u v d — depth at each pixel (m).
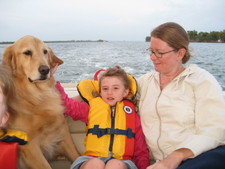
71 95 2.66
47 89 2.15
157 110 1.93
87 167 1.70
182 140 1.78
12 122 1.77
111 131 1.96
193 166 1.42
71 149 2.24
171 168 1.48
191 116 1.82
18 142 1.59
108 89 2.12
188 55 2.05
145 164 1.97
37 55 2.15
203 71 1.92
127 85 2.20
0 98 1.41
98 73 2.53
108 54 20.02
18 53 2.13
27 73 2.09
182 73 1.93
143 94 2.15
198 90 1.83
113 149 1.92
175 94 1.89
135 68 9.73
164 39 1.83
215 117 1.68
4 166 1.48
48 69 2.11
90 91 2.31
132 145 1.98
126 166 1.81
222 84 6.71
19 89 2.04
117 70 2.20
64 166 2.41
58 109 2.09
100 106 2.10
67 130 2.27
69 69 9.29
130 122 2.04
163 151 1.87
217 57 13.81
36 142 1.99
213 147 1.58
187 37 1.94
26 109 1.94
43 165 1.94
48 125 2.05
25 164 1.99
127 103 2.18
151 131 1.96
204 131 1.65
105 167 1.73
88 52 22.98
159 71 1.95
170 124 1.87
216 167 1.44
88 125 2.09
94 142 1.95
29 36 2.26
